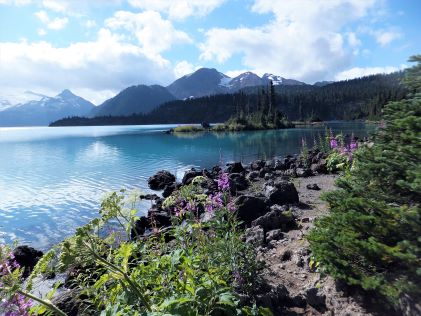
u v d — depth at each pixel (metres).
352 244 3.71
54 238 13.23
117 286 3.56
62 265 2.77
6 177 26.81
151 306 3.10
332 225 4.23
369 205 3.94
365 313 3.75
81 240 2.87
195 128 102.00
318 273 5.02
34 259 10.52
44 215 16.19
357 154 4.55
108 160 36.09
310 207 10.78
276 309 4.41
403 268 3.64
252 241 7.11
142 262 4.09
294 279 5.12
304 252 5.80
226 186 6.06
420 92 4.39
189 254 4.13
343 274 3.80
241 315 3.69
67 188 22.12
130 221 3.78
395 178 4.16
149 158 36.75
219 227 5.36
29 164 34.47
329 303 4.19
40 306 2.71
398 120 4.18
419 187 3.55
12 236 13.52
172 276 3.66
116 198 3.69
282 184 11.74
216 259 4.65
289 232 7.86
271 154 36.75
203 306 3.26
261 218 8.40
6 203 18.50
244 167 25.83
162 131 112.38
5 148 55.53
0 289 2.43
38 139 82.12
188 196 5.23
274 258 6.08
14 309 2.50
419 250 3.34
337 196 4.60
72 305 4.78
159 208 14.98
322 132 67.25
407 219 3.54
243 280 4.61
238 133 82.25
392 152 4.13
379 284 3.47
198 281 3.60
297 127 103.69
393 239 3.79
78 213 16.41
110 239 3.39
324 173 18.44
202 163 31.94
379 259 3.75
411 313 3.24
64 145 59.66
